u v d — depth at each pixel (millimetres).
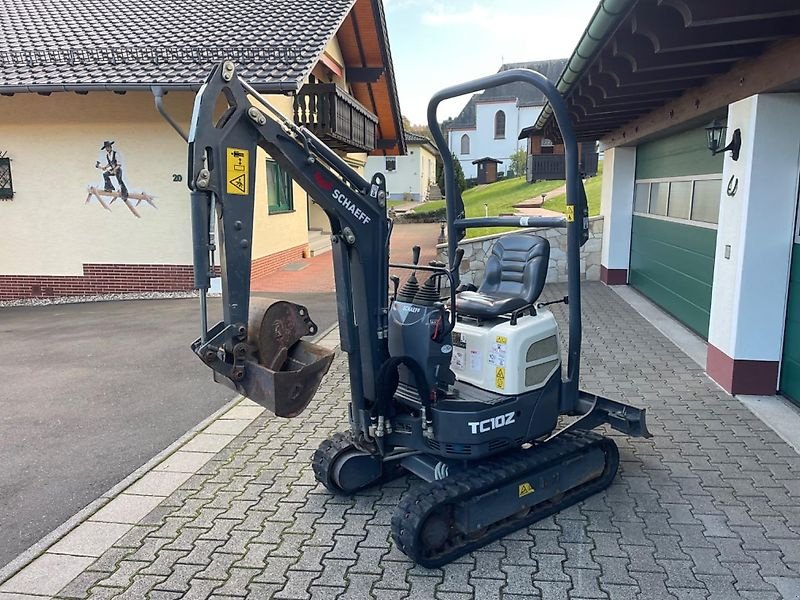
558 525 3623
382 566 3264
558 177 20594
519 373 3582
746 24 4215
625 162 10938
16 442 4961
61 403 5855
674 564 3211
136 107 11203
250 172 2902
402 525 3186
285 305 3088
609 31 4273
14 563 3318
